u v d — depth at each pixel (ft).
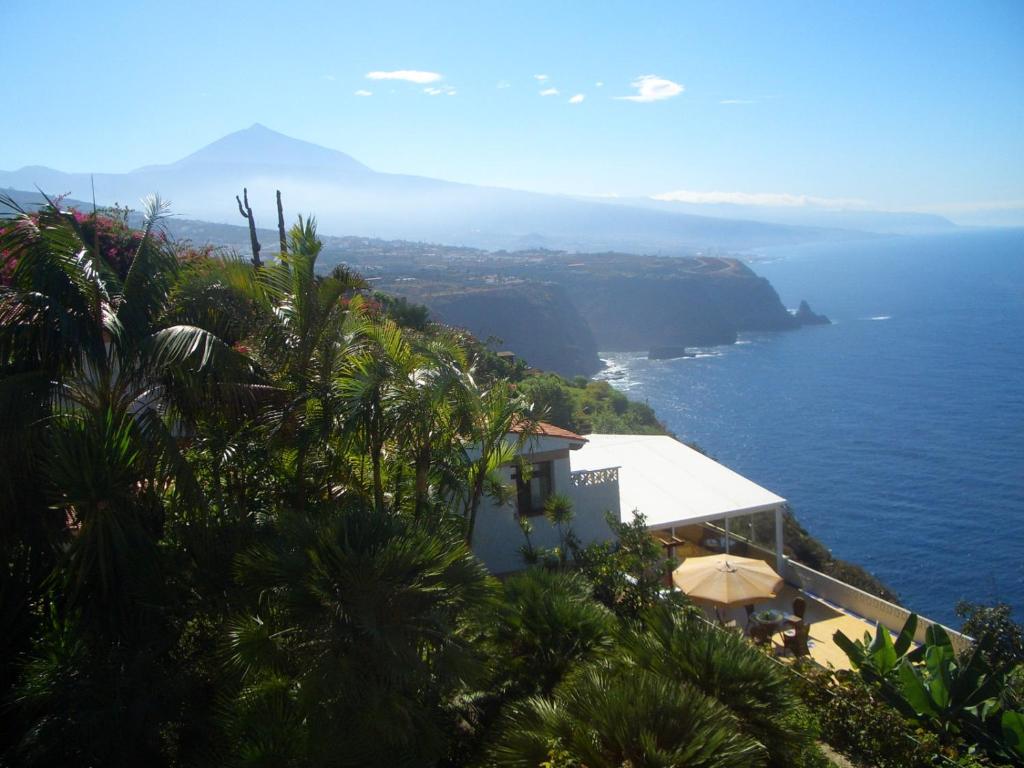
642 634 26.35
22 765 20.84
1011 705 33.94
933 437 326.44
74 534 25.99
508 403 36.78
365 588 21.49
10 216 26.13
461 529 35.06
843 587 58.18
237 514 27.61
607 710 19.43
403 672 20.59
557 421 116.47
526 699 24.13
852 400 405.18
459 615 24.57
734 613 56.75
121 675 22.12
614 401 180.24
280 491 32.19
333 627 21.01
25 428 23.93
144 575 23.95
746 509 62.54
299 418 31.17
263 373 30.37
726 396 422.82
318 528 23.17
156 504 26.81
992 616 43.04
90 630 23.35
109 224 51.19
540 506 54.54
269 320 31.55
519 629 28.09
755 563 49.78
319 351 32.76
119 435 24.47
